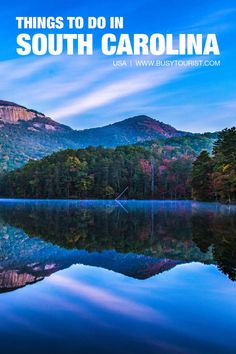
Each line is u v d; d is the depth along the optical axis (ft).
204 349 29.27
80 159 612.70
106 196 558.97
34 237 95.55
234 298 41.34
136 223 133.69
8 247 78.59
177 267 57.36
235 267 56.70
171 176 547.08
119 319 35.12
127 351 28.86
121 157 602.44
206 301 40.22
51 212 209.87
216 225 118.21
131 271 55.06
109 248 76.79
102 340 30.68
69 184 565.12
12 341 30.45
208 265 58.39
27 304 39.45
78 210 233.55
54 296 42.50
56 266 59.11
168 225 123.34
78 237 94.84
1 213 197.98
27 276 52.26
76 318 35.37
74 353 28.48
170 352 28.73
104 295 42.78
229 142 285.84
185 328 33.04
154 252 71.00
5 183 643.04
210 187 328.08
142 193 559.79
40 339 30.81
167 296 42.29
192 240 85.61
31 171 612.29
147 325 33.71
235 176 254.27
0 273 54.08
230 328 33.09
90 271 55.42
